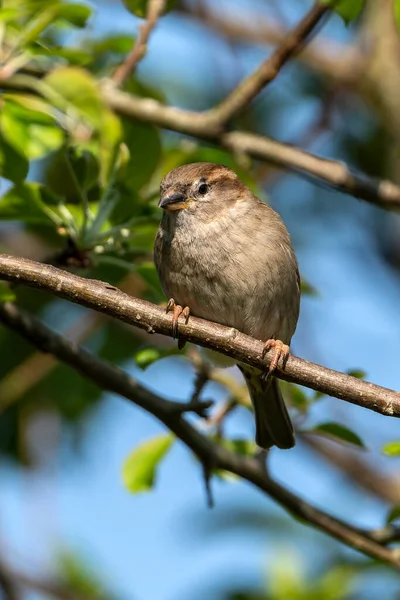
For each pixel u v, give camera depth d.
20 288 13.38
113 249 9.86
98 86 9.98
